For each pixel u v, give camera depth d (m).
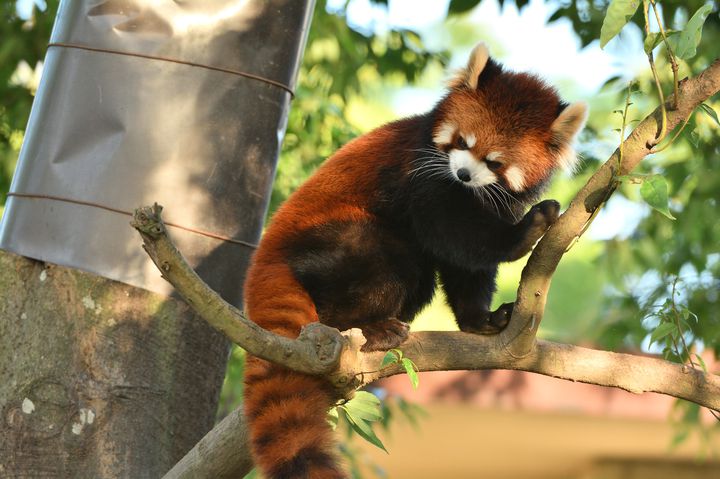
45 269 7.09
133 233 7.10
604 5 12.73
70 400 6.93
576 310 21.95
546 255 5.93
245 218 7.48
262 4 7.59
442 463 17.58
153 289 7.13
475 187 7.98
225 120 7.39
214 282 7.32
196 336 7.29
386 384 14.24
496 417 15.86
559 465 17.17
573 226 5.76
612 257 13.64
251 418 6.10
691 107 5.50
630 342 12.62
